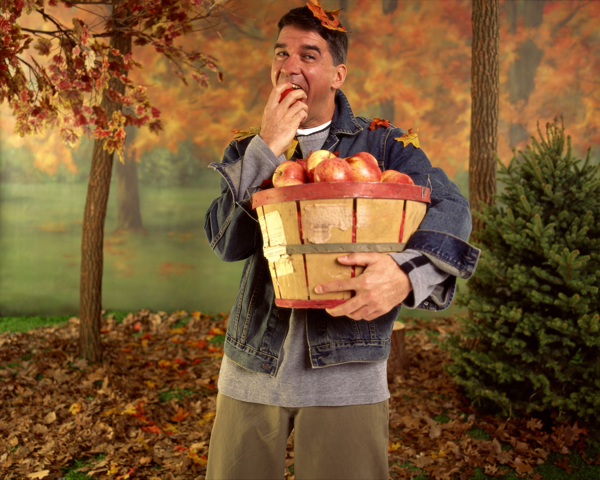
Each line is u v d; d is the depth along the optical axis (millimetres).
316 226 1416
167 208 8383
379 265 1414
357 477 1714
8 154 8273
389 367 5344
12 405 4605
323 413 1733
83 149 8266
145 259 8320
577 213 4285
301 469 1744
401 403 4762
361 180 1470
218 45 8328
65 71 3900
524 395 4328
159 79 8391
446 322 7395
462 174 8281
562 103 8289
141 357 5977
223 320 7629
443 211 1584
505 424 4266
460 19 8219
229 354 1887
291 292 1497
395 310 1812
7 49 3514
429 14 8242
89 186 5605
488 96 5074
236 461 1810
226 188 1875
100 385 5090
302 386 1748
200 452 3965
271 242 1506
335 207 1401
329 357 1718
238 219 1751
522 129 8336
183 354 6160
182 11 4438
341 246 1423
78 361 5539
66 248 8211
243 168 1684
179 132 8406
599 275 4027
